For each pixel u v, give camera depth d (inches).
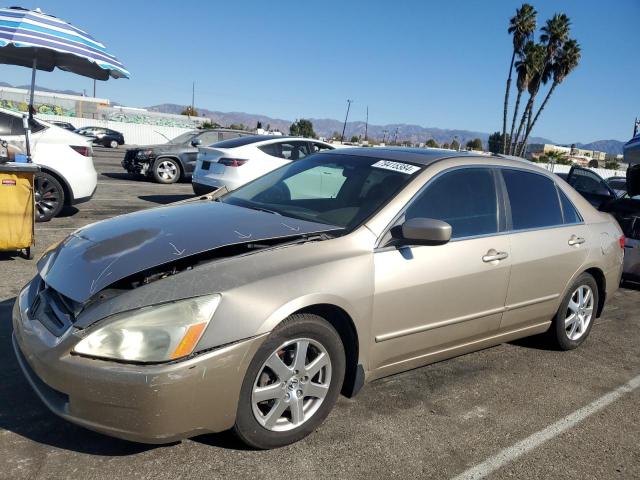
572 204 185.2
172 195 468.1
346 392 127.5
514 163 170.6
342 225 132.0
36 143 297.4
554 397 151.8
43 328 106.0
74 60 301.0
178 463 107.0
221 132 596.7
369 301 122.3
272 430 111.7
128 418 95.6
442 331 141.2
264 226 127.0
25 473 100.5
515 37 1667.1
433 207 141.4
